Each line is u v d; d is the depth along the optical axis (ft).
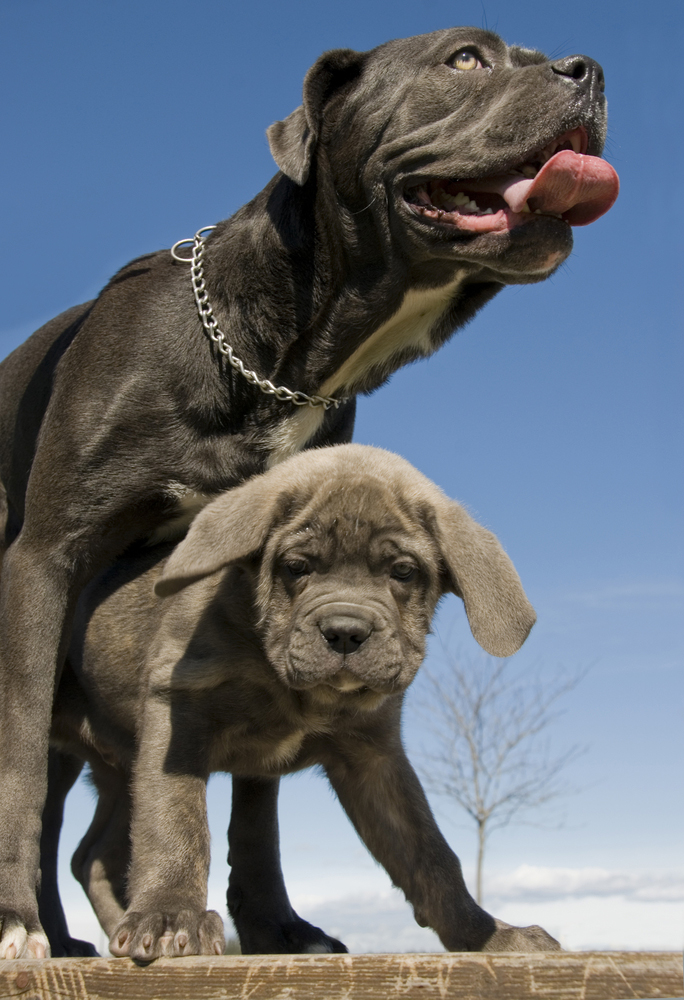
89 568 4.81
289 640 4.01
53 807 5.35
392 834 4.34
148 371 4.80
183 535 4.94
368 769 4.38
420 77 4.79
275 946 4.69
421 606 4.16
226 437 4.83
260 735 4.32
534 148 4.66
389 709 4.31
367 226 4.83
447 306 4.98
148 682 4.21
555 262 4.68
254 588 4.14
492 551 4.15
